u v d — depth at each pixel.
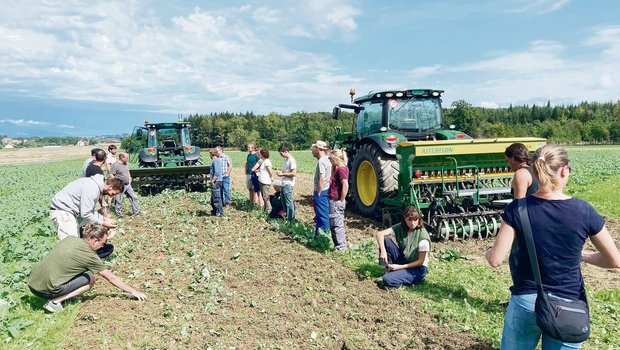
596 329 5.17
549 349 2.96
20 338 5.11
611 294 6.16
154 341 5.06
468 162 9.55
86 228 5.98
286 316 5.73
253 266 7.71
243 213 12.61
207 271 7.16
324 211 9.01
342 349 5.03
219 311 5.87
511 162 5.18
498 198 9.77
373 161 10.67
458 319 5.51
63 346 4.94
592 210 2.91
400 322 5.54
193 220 11.83
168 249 8.93
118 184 7.11
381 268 7.41
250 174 13.37
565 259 2.88
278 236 9.83
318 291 6.56
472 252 8.41
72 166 44.25
